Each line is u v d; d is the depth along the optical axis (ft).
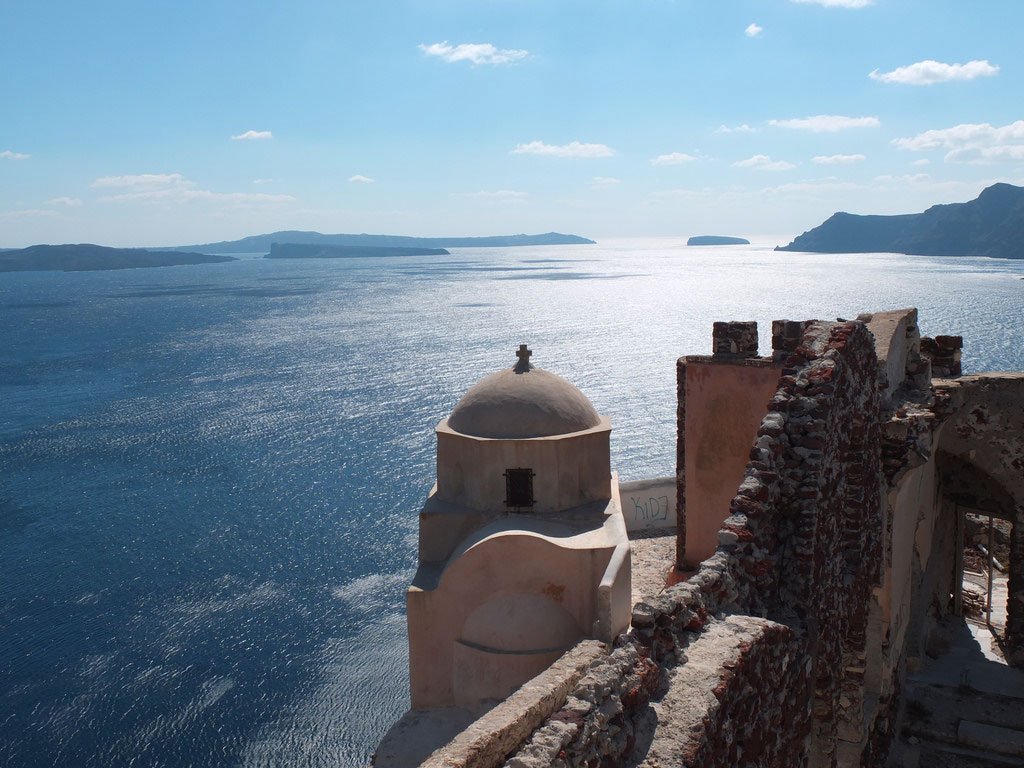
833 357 33.27
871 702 41.88
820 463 31.12
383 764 44.16
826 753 32.45
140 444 271.69
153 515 208.13
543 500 51.19
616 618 46.34
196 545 188.85
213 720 125.08
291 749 117.39
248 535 192.95
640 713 20.63
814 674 31.35
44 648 147.54
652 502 65.77
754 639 24.12
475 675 46.93
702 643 23.82
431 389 335.88
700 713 20.66
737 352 52.31
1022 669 54.08
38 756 118.21
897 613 47.14
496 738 26.20
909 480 47.96
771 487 30.01
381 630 148.97
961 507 61.46
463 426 52.85
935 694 51.47
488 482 51.49
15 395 357.41
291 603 160.35
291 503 211.82
